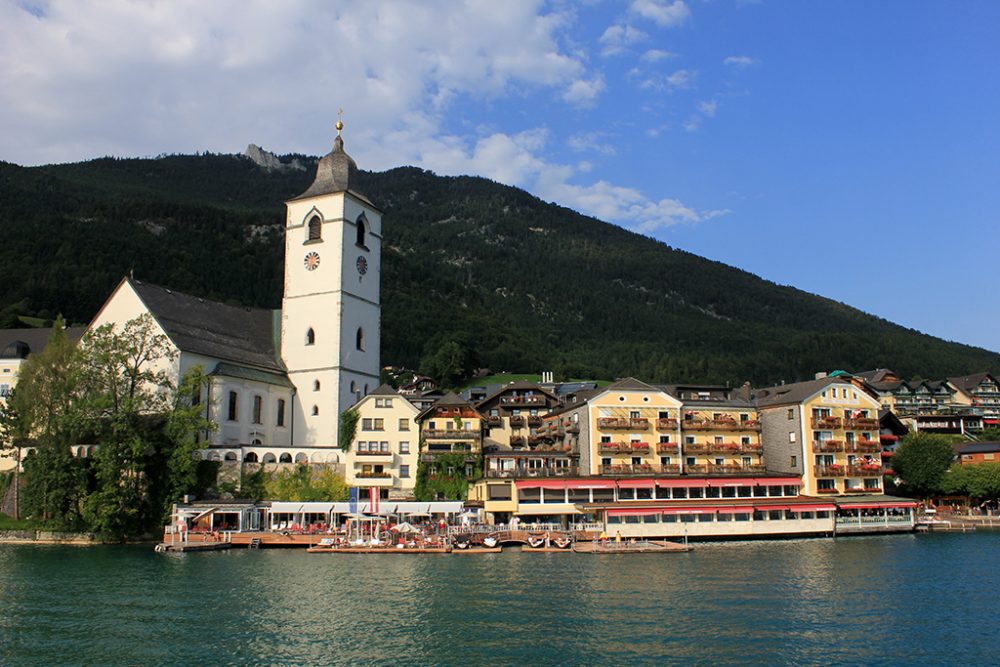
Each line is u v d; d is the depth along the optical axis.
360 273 123.50
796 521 100.19
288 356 120.81
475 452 105.44
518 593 61.66
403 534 89.69
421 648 47.31
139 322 102.81
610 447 106.44
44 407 98.44
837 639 49.00
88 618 54.03
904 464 125.75
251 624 52.53
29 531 95.00
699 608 56.50
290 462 104.50
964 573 70.12
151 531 95.94
